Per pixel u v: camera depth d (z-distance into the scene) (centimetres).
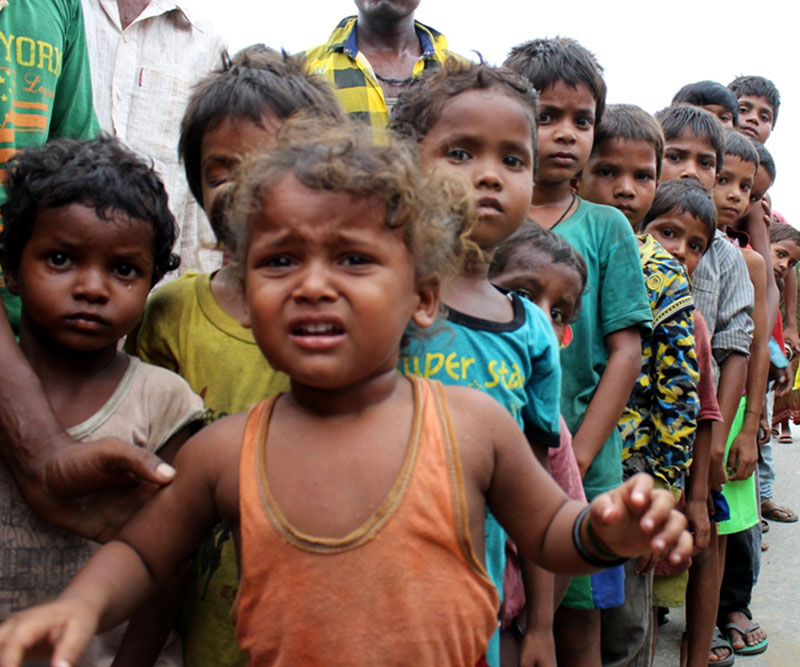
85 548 161
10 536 157
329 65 353
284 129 142
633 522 111
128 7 298
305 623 117
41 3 205
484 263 180
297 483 121
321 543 117
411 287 126
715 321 336
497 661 168
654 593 308
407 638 116
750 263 378
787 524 531
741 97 603
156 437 163
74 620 112
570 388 250
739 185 426
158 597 157
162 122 304
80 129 225
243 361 172
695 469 295
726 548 360
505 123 180
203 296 180
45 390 160
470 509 124
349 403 124
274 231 119
